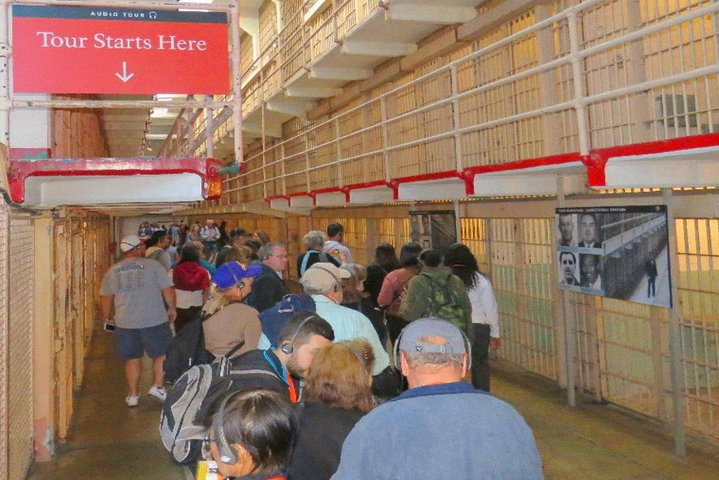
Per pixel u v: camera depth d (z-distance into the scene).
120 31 3.74
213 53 3.91
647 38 5.36
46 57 3.63
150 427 5.55
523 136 7.01
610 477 4.36
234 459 1.80
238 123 4.03
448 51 8.52
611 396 5.93
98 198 4.11
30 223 4.51
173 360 3.62
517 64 7.08
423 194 7.05
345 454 1.79
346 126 12.43
